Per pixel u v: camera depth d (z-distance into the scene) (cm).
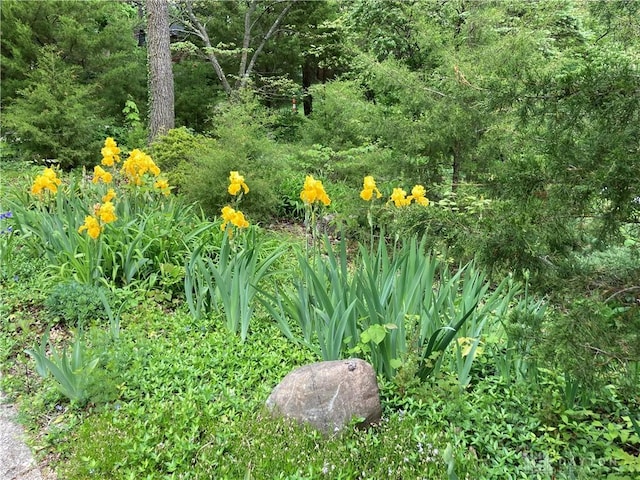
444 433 271
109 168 784
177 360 341
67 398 313
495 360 323
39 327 395
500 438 269
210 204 697
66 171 1001
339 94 827
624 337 209
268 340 373
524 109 232
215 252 498
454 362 328
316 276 334
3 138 979
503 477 243
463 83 448
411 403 295
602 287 233
